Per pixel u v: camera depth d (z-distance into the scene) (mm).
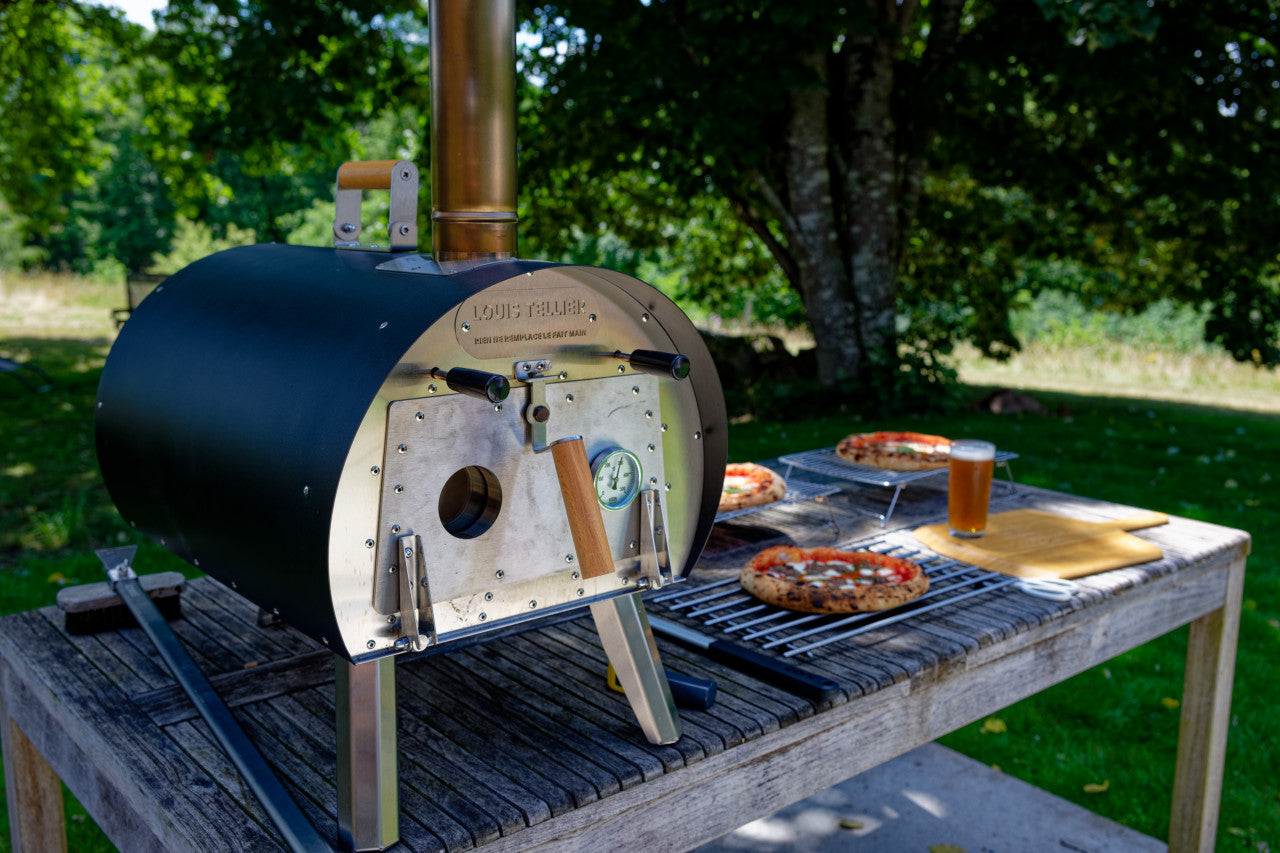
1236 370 13672
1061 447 7484
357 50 8125
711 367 1338
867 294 8578
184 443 1269
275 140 8398
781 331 16594
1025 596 1863
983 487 2133
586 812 1243
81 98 12359
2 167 11477
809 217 8422
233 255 1555
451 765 1301
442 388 1085
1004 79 8406
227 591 1988
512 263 1167
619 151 8156
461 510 1218
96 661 1635
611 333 1236
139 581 1813
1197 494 6043
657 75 6801
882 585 1766
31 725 1715
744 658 1575
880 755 1592
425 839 1130
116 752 1326
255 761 1256
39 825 1912
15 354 12969
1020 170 9242
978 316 10766
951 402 8609
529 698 1511
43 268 27594
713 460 1386
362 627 1074
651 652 1335
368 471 1040
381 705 1097
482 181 1271
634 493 1285
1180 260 9648
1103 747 3209
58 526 5219
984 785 2998
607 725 1419
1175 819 2443
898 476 2307
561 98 7273
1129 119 8328
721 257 11961
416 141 9172
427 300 1074
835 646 1653
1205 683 2330
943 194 10352
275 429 1099
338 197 1431
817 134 8242
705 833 1386
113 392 1481
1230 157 8141
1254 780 2980
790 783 1475
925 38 9695
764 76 6863
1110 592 1875
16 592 4074
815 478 2807
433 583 1107
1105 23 5641
